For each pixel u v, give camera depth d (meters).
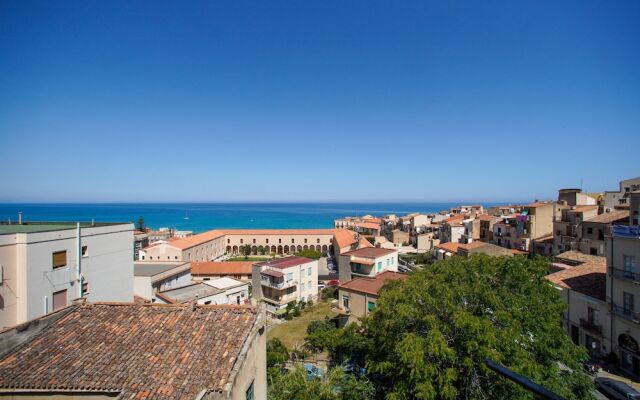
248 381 12.54
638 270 28.33
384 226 151.88
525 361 16.09
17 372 11.62
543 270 23.56
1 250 19.66
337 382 21.06
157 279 40.22
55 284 22.42
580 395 19.56
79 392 10.98
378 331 20.94
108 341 13.12
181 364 11.82
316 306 56.38
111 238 27.70
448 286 20.66
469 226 86.50
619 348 29.62
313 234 127.50
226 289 40.34
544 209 69.25
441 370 16.81
